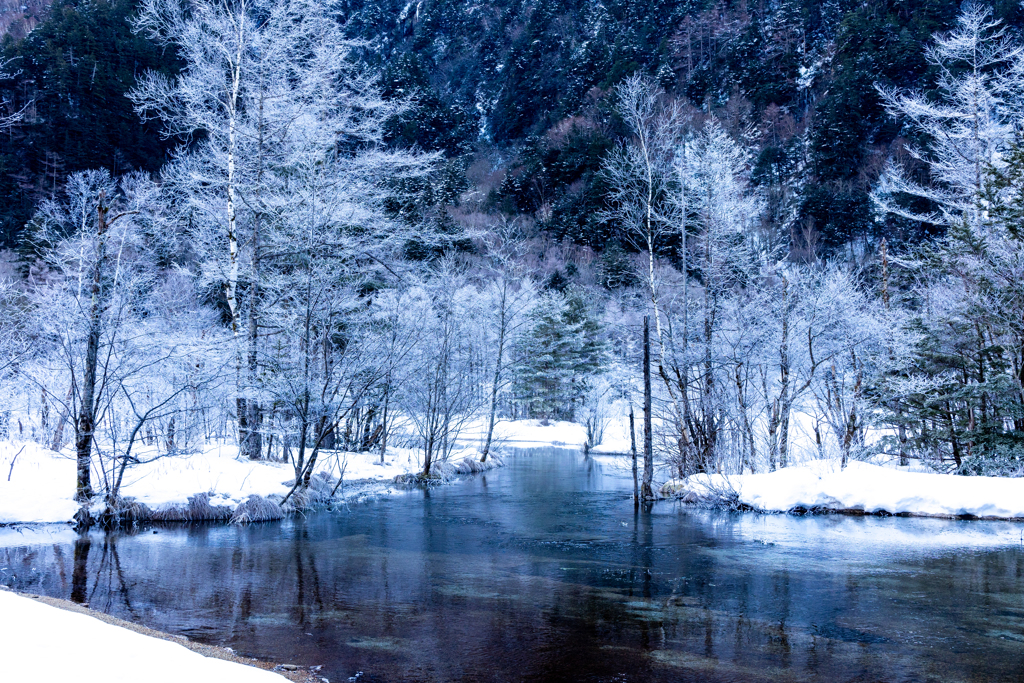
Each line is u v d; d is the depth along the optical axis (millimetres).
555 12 121000
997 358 16812
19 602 5430
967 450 16922
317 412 14867
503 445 35906
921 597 8016
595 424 36188
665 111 20453
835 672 5719
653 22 101312
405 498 16828
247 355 15367
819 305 18672
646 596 8078
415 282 21281
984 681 5523
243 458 16328
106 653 4176
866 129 64438
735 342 18406
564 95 103062
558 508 15312
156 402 15820
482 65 133000
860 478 14805
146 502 12523
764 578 8938
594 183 65438
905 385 16656
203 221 16969
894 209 24203
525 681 5492
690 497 16125
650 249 19188
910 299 20891
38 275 25797
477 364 27578
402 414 23547
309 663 5820
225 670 4211
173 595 7887
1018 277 15594
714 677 5602
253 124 16609
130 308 14383
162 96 16375
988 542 11258
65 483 12641
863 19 75750
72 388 12898
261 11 16875
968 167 20984
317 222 15367
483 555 10359
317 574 9039
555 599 7934
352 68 17641
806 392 19828
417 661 5918
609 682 5477
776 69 79250
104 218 12344
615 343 34094
